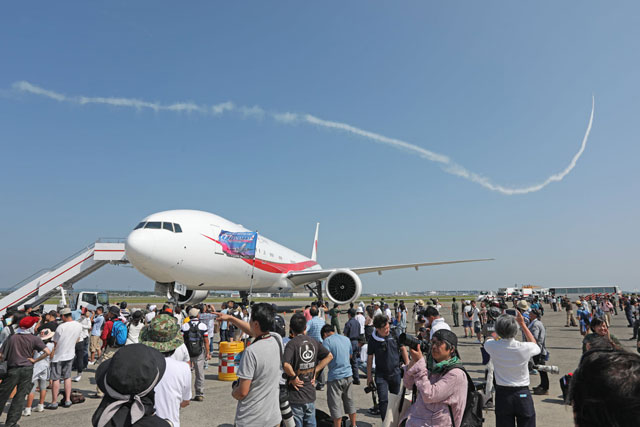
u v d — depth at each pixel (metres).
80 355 9.98
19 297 19.41
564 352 13.29
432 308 7.30
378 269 26.55
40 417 6.86
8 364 6.02
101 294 22.61
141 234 16.59
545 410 6.90
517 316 4.59
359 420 6.57
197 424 6.37
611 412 1.12
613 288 84.44
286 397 4.50
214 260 18.86
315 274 26.84
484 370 10.52
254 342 3.91
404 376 3.77
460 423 3.43
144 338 3.68
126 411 2.05
